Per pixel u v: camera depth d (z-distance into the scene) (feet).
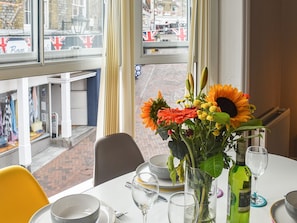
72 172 8.50
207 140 3.72
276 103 13.50
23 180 4.99
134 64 8.18
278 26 13.21
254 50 10.72
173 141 3.89
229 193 4.25
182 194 4.08
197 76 9.71
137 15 8.57
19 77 6.10
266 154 5.12
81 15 7.45
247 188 4.17
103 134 7.57
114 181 5.57
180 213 3.82
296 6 13.33
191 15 9.35
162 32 9.23
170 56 9.47
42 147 7.83
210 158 3.73
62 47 7.11
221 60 10.06
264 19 11.50
